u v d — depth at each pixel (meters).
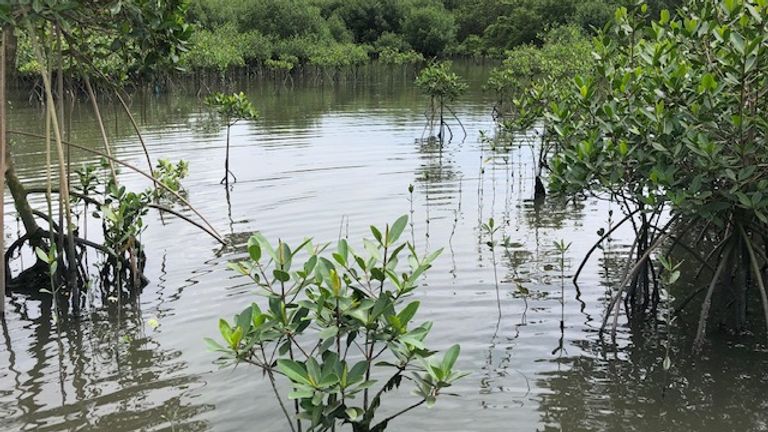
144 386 5.45
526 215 10.20
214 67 35.03
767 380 5.41
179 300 7.21
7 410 5.12
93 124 19.91
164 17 7.45
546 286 7.38
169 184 9.47
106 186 8.38
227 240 9.15
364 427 3.92
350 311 3.57
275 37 47.34
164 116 22.30
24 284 7.94
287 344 3.75
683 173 6.19
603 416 4.93
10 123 19.91
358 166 13.84
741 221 6.07
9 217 10.19
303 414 3.50
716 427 4.78
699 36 5.89
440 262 8.09
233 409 5.07
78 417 5.01
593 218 10.05
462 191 11.67
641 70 6.48
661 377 5.50
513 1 67.94
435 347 5.93
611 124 6.34
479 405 5.05
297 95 31.41
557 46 28.58
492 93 29.50
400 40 65.75
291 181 12.52
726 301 6.45
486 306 6.82
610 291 7.23
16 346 6.31
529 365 5.68
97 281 7.97
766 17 5.25
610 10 50.72
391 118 21.75
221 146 16.23
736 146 5.59
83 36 8.42
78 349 6.20
